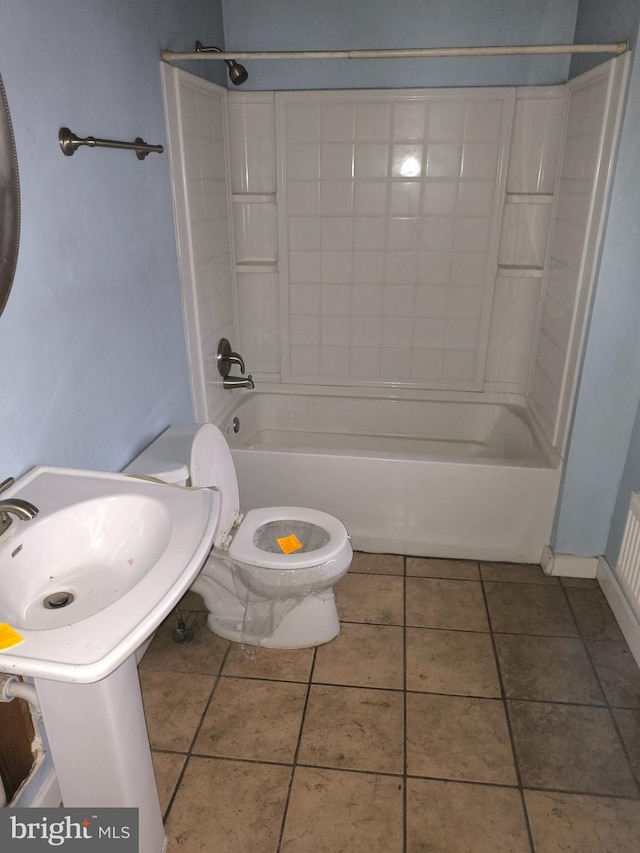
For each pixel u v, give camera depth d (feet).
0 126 3.82
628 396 7.06
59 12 4.61
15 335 4.31
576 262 7.39
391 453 8.16
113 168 5.57
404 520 8.27
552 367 8.30
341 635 7.01
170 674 6.49
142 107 6.12
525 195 8.95
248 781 5.36
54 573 4.11
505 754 5.60
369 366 10.22
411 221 9.30
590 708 6.08
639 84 6.02
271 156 9.32
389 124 8.87
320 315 10.02
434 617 7.30
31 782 4.76
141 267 6.26
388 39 8.58
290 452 8.16
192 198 7.46
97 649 3.00
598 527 7.79
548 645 6.89
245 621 6.82
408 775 5.41
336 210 9.39
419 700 6.16
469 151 8.84
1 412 4.23
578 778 5.39
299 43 8.75
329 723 5.91
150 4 6.23
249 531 6.64
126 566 4.16
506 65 8.52
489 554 8.30
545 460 7.98
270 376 10.53
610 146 6.46
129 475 4.62
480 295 9.54
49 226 4.61
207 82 7.86
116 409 5.87
